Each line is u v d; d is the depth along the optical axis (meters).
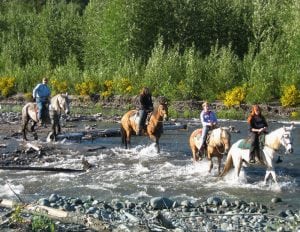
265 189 16.38
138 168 19.45
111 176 18.23
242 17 51.22
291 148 15.73
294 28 42.31
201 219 13.02
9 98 48.88
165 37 50.59
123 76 45.38
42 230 11.09
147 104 22.58
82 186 16.86
